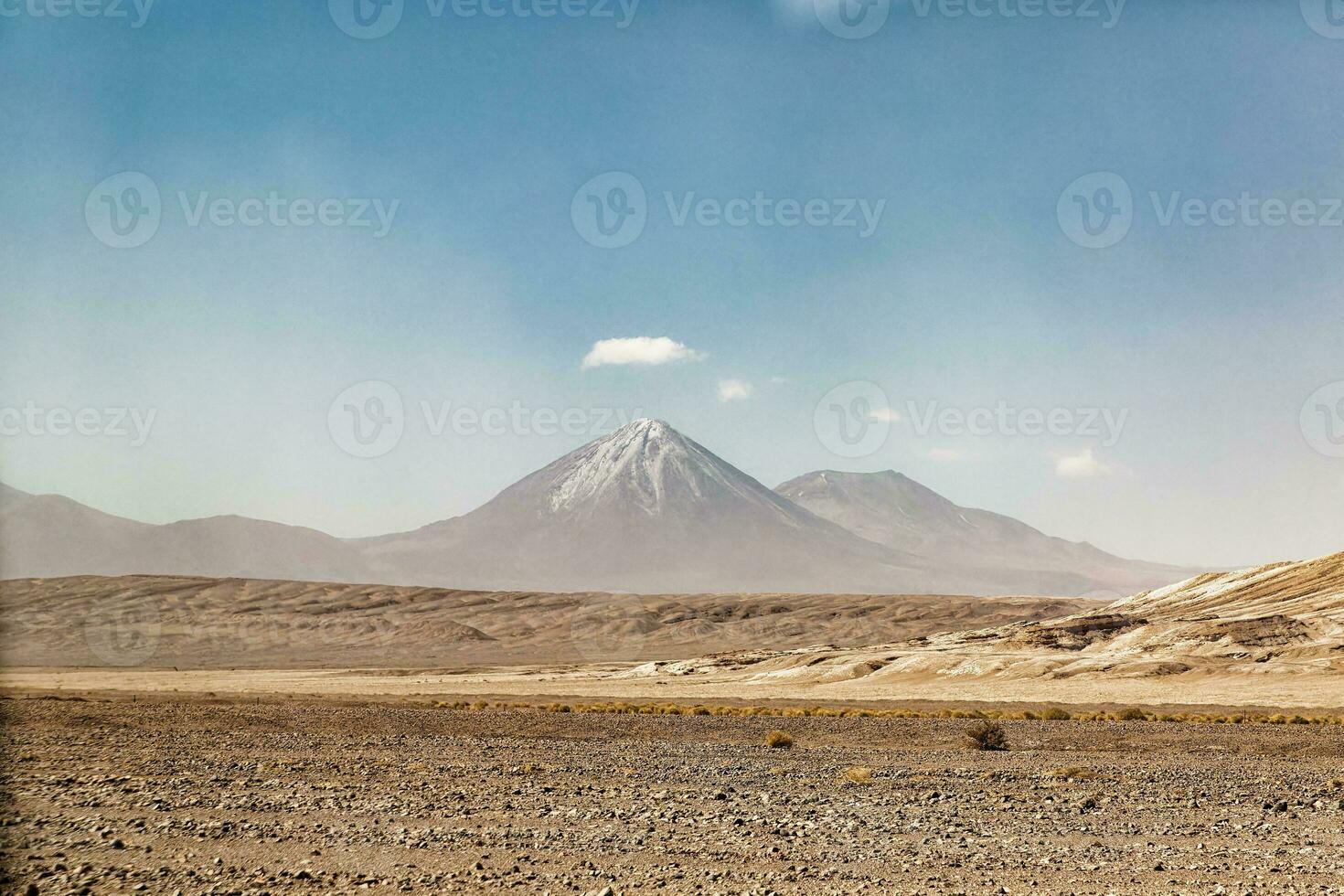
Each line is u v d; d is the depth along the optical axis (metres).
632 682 130.75
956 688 107.75
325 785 29.58
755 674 135.00
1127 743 49.56
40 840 20.41
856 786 31.78
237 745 41.78
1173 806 27.97
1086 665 113.88
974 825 24.39
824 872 18.44
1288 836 23.31
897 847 21.17
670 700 93.00
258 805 25.28
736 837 21.84
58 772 31.64
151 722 52.22
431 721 57.56
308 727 52.88
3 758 34.94
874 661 127.69
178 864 18.38
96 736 44.44
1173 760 42.06
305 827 22.47
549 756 39.88
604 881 17.47
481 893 16.56
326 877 17.50
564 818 24.12
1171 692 96.50
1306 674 101.06
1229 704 85.94
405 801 26.52
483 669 172.00
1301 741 50.75
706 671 140.12
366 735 48.41
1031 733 54.66
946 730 56.69
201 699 80.06
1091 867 19.34
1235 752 45.66
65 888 16.41
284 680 135.25
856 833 22.80
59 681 124.31
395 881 17.27
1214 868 19.39
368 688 116.38
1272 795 30.45
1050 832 23.45
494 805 25.97
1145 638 125.31
